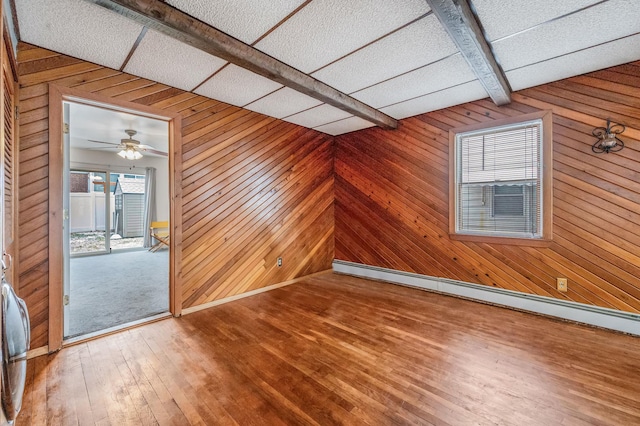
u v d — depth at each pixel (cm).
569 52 223
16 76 198
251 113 348
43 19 178
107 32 192
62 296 222
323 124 405
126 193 831
